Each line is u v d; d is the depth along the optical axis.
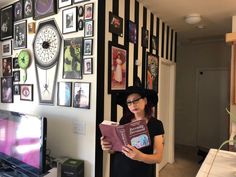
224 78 4.77
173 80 3.98
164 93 3.73
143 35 2.77
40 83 2.37
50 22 2.26
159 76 3.34
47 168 1.93
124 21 2.36
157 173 3.27
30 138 1.88
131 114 1.74
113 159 1.73
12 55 2.70
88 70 1.97
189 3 2.70
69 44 2.10
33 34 2.43
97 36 1.93
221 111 4.82
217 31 4.00
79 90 2.04
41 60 2.35
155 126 1.58
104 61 2.03
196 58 5.11
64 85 2.15
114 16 2.14
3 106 2.84
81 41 2.02
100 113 1.98
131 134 1.46
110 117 2.12
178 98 5.32
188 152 4.70
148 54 2.92
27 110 2.52
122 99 1.78
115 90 2.19
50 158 2.10
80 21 2.04
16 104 2.65
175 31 4.04
